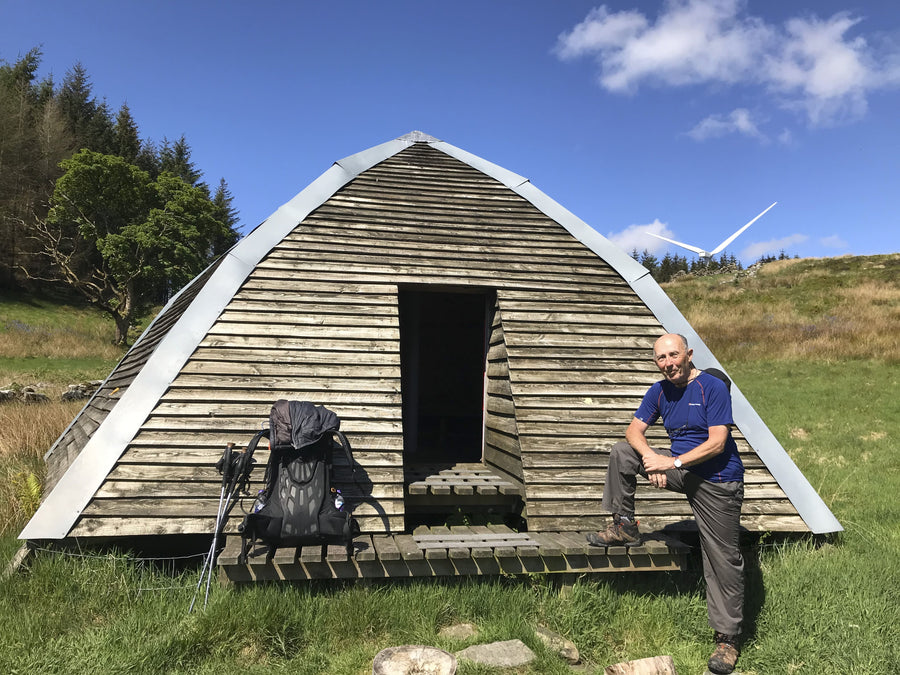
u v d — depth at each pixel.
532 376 5.45
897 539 5.62
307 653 3.48
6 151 44.84
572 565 4.22
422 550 4.04
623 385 5.55
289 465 4.10
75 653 3.33
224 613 3.62
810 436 11.84
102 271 38.50
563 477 4.94
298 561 3.89
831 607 4.09
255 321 5.25
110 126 58.50
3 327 31.88
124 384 6.36
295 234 5.77
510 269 6.05
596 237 6.54
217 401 4.84
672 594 4.40
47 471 7.03
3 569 4.20
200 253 41.00
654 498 5.00
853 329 25.58
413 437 7.08
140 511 4.29
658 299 6.19
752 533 5.18
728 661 3.52
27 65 61.34
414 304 7.14
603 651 3.75
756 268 57.00
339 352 5.25
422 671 2.94
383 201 6.25
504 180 6.80
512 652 3.45
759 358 22.89
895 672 3.43
